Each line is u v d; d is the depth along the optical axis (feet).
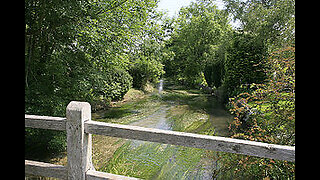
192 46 74.84
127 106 32.89
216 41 69.21
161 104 35.04
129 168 12.80
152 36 20.27
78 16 14.76
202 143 4.79
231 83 32.89
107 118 25.08
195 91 55.16
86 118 5.58
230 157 11.81
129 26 18.39
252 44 29.09
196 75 69.97
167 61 87.30
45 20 14.48
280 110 10.54
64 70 14.80
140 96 43.93
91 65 17.53
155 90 55.42
